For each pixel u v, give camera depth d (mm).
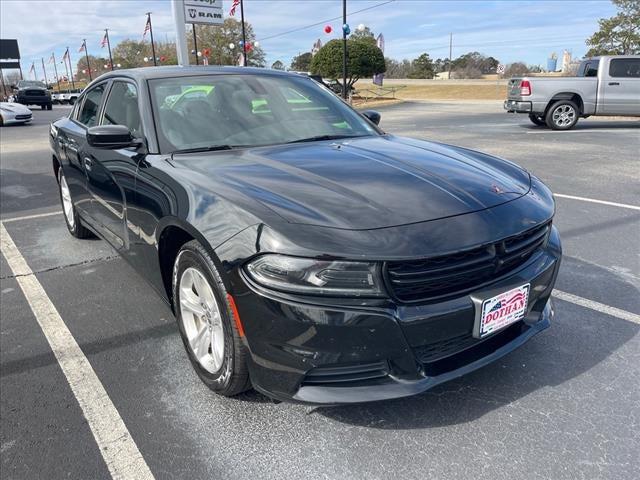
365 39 39812
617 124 15398
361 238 1992
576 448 2176
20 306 3699
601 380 2641
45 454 2217
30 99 32969
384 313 1965
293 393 2086
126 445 2262
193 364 2658
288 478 2061
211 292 2344
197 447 2240
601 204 6008
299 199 2219
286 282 1964
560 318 3297
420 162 2770
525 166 8383
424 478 2039
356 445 2227
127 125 3420
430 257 1985
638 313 3355
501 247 2195
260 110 3377
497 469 2072
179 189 2512
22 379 2781
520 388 2588
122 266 4438
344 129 3502
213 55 58781
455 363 2238
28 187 7910
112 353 3031
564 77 13609
